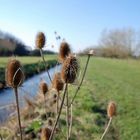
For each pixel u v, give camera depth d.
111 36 124.75
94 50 5.05
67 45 5.61
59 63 5.68
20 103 12.66
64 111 14.55
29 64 36.94
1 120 9.30
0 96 14.77
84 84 31.02
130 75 53.28
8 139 8.30
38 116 11.71
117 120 18.14
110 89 31.30
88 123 15.09
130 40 122.25
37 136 10.77
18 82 4.02
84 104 18.53
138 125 17.77
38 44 5.95
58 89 5.78
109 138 14.25
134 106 23.19
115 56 125.00
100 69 61.75
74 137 12.67
